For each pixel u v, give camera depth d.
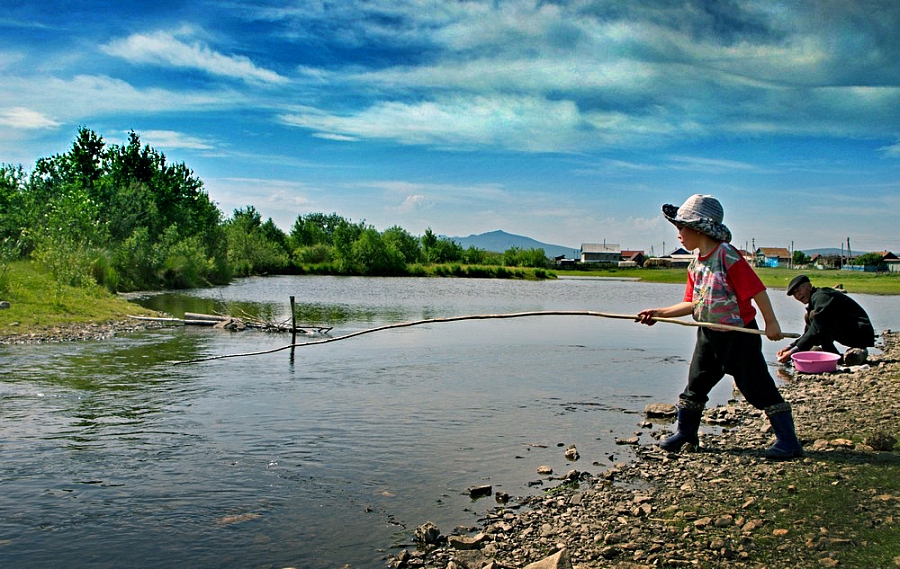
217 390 10.72
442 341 18.25
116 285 31.14
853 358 12.32
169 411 9.17
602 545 4.68
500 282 71.12
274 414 9.06
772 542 4.46
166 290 38.53
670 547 4.53
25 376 11.66
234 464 6.85
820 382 10.80
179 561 4.68
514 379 12.08
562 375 12.57
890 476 5.64
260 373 12.48
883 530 4.51
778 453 6.43
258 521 5.40
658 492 5.80
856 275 83.94
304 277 72.50
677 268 160.12
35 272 24.75
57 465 6.73
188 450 7.31
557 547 4.74
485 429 8.36
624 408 9.65
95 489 6.07
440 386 11.30
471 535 5.09
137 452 7.20
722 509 5.16
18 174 34.41
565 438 7.95
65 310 19.92
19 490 6.01
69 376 11.78
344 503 5.80
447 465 6.88
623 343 18.06
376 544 4.98
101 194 42.88
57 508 5.61
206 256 51.47
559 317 27.59
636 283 76.38
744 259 6.29
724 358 6.52
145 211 45.53
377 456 7.18
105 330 18.42
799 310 32.44
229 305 29.88
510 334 20.36
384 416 9.00
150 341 16.73
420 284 60.78
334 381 11.68
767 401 6.41
